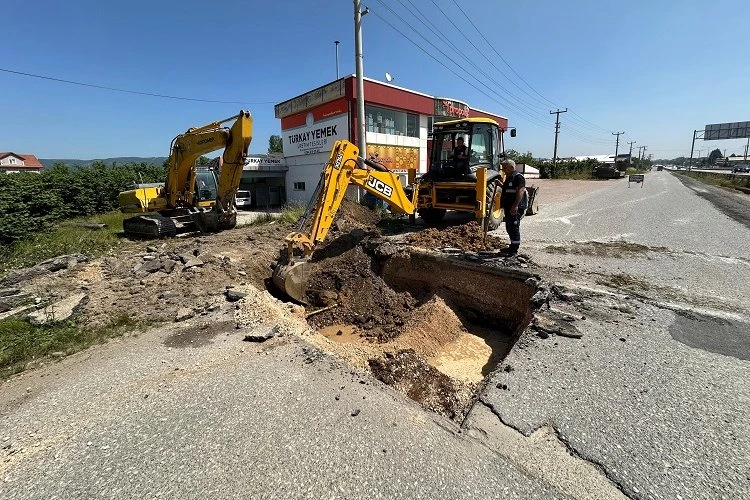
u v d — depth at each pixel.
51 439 2.82
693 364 3.51
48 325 4.78
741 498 2.15
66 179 17.91
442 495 2.21
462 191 9.70
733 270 6.20
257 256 8.35
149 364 3.85
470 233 8.38
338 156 6.93
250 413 3.02
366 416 2.95
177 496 2.28
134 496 2.29
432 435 2.72
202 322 4.88
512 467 2.41
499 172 9.94
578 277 5.83
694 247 7.80
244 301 5.49
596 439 2.62
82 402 3.25
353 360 4.45
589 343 3.90
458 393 3.70
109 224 13.80
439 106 21.06
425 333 5.63
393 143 18.80
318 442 2.67
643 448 2.54
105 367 3.82
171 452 2.63
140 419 3.00
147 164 27.55
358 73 13.13
